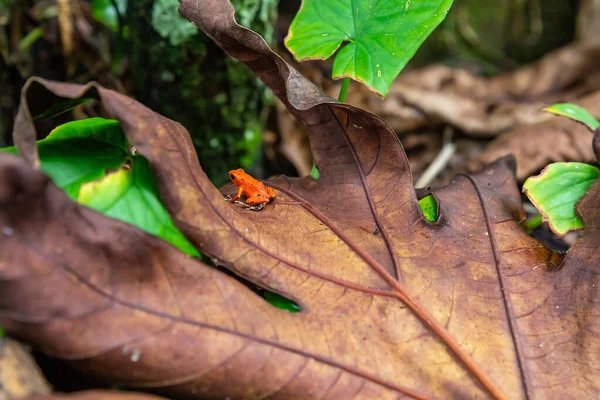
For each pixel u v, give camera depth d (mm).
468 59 1206
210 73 611
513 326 453
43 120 457
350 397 419
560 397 437
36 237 392
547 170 507
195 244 427
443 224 484
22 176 391
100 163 429
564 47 1118
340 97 530
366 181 487
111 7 670
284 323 422
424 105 871
